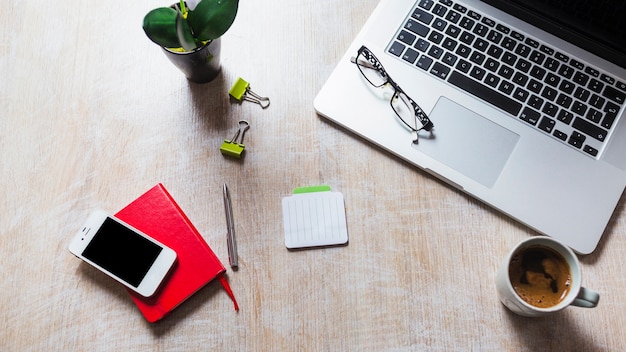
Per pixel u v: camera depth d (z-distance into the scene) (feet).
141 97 2.71
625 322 2.29
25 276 2.44
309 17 2.82
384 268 2.41
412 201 2.50
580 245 2.35
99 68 2.77
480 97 2.57
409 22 2.70
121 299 2.39
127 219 2.46
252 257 2.43
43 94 2.73
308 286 2.39
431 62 2.63
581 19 2.55
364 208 2.50
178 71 2.75
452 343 2.31
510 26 2.66
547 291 2.18
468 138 2.52
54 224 2.52
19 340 2.36
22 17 2.86
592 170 2.44
